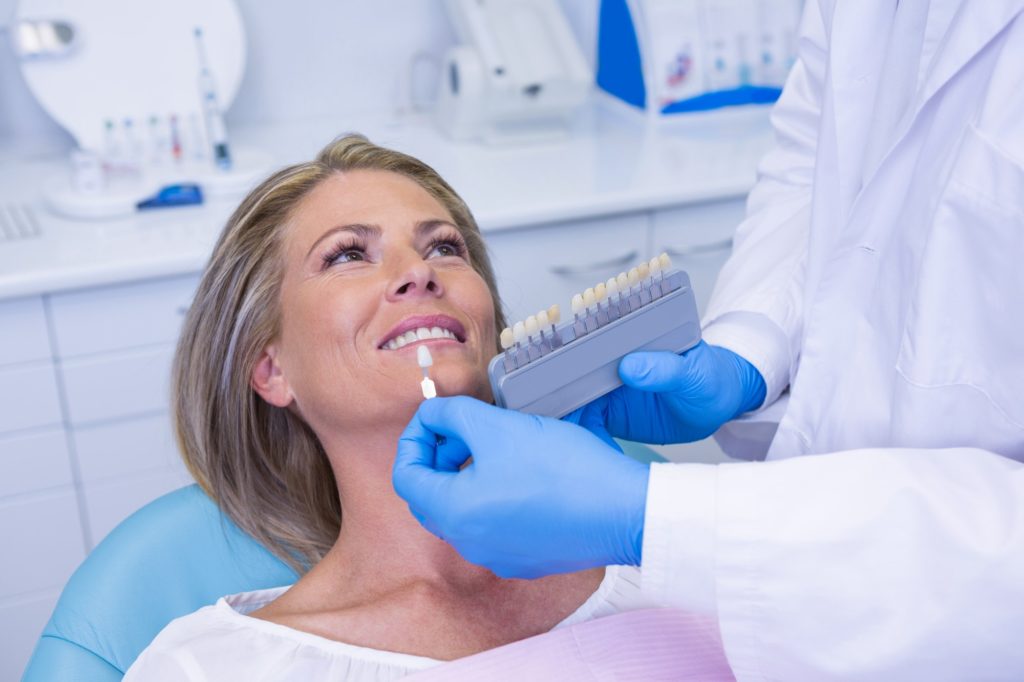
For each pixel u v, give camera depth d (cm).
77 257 189
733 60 259
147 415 200
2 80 241
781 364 115
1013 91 87
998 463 82
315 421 117
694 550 80
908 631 77
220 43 236
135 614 123
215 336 124
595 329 97
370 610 112
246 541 133
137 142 230
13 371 188
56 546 203
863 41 108
